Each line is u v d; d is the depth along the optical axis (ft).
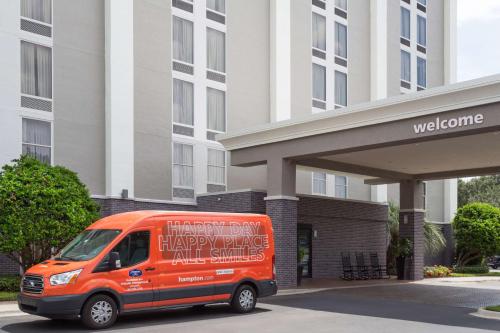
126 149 76.64
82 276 41.47
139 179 79.25
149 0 81.87
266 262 52.49
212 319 47.21
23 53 69.21
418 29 126.52
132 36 78.59
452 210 126.93
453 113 58.29
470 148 72.13
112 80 75.87
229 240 50.14
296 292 71.10
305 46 102.12
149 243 45.16
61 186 60.03
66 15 73.51
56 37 72.33
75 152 73.15
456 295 69.36
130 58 78.07
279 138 74.38
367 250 100.22
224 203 82.48
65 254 44.75
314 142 71.20
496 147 71.26
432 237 107.45
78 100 73.92
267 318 47.98
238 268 50.37
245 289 50.83
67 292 40.83
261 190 80.94
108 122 75.72
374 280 91.61
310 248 90.79
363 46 114.01
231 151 81.41
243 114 92.73
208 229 48.88
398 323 46.01
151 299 44.62
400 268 93.71
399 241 94.79
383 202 106.11
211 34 89.40
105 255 42.80
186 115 85.51
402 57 121.29
